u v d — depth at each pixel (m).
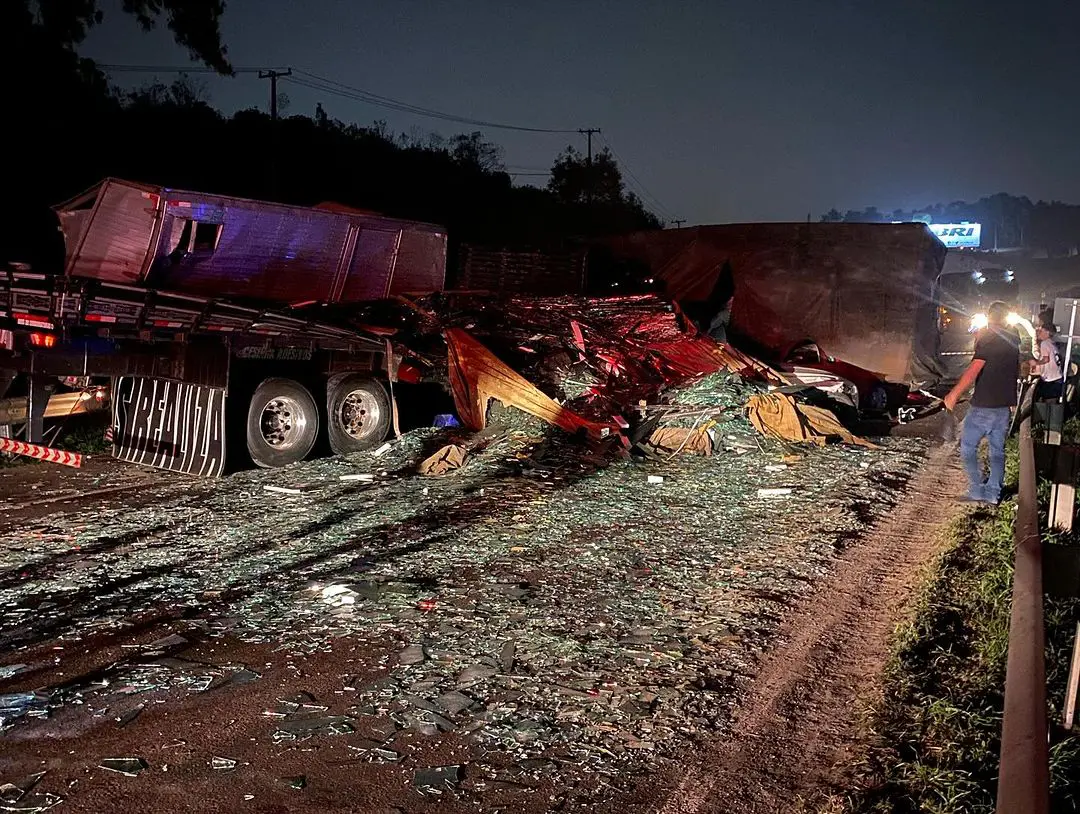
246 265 12.33
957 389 9.13
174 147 30.67
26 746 4.28
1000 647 5.20
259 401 11.30
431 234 14.09
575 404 13.06
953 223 114.75
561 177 54.00
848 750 4.29
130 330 10.43
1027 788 2.48
